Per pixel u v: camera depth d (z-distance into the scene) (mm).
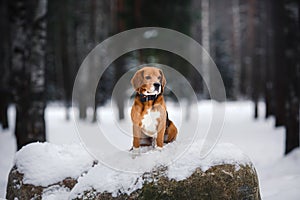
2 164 7363
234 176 3531
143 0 13445
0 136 11406
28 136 6895
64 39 18000
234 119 17578
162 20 13234
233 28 30266
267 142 10492
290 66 8195
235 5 26281
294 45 8125
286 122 8180
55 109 26000
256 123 15477
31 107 6969
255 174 3760
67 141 10258
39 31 7246
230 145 3828
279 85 12797
